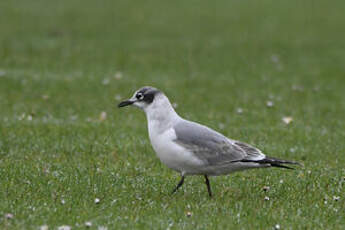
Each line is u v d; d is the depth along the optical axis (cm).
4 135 1400
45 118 1611
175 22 3509
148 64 2495
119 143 1363
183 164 966
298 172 1188
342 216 905
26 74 2166
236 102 1888
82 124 1534
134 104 994
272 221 874
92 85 2047
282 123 1639
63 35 3056
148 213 892
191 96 1959
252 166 971
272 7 4012
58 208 892
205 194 1031
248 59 2659
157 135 973
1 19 3328
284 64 2580
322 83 2236
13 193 970
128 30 3250
